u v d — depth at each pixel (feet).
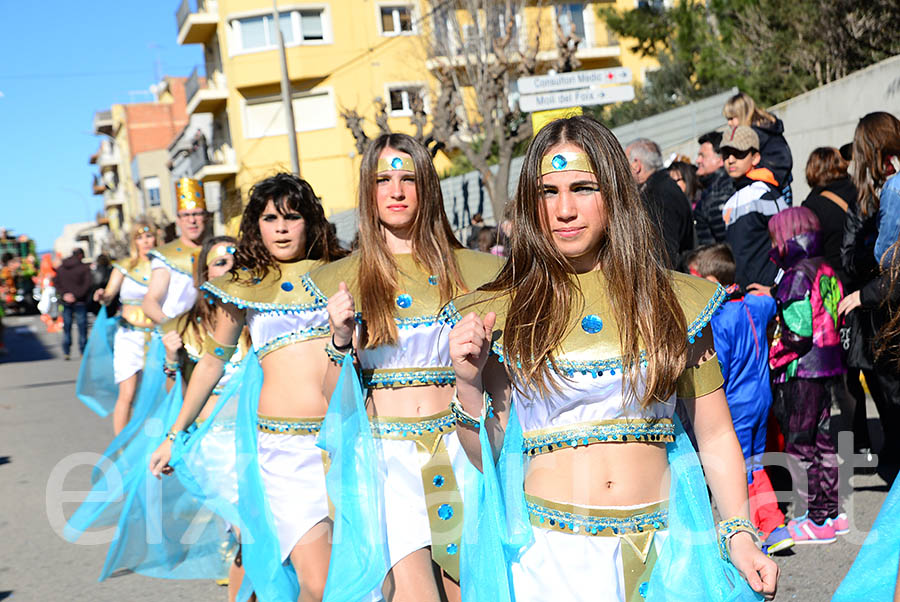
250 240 14.21
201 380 14.75
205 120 134.62
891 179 15.92
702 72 62.03
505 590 8.41
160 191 188.24
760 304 15.89
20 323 113.19
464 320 8.34
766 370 15.70
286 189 14.08
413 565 11.10
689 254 16.38
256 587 13.06
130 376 25.22
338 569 11.08
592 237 8.32
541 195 8.39
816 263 16.55
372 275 11.75
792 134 37.37
